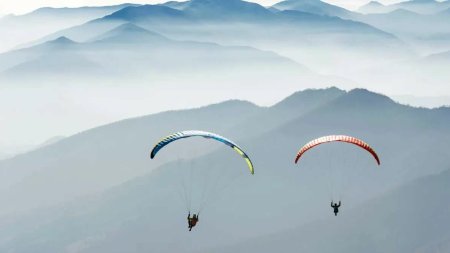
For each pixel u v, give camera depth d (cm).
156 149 9769
